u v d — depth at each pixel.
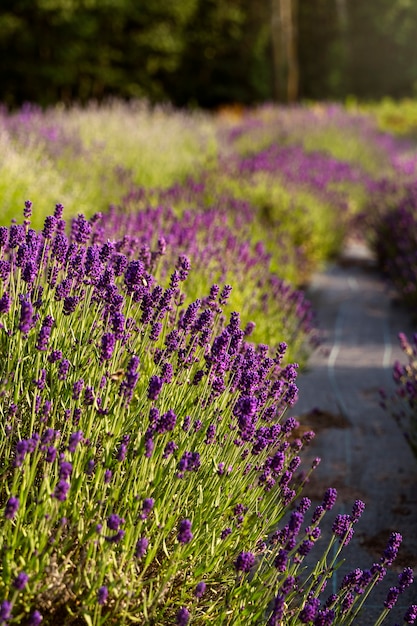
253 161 12.38
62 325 3.15
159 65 30.92
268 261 7.18
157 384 2.64
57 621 2.49
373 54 36.91
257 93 34.09
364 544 3.88
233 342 3.34
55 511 2.42
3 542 2.50
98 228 4.56
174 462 2.80
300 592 3.18
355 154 17.33
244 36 33.59
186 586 2.74
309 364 6.61
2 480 2.70
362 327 7.79
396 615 3.31
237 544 2.95
